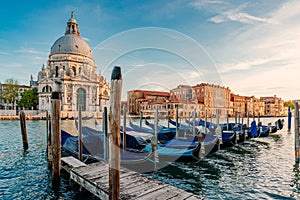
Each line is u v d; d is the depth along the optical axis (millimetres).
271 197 7055
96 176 6613
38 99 69750
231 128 20969
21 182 8133
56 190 7348
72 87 61719
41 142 17062
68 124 37562
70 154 10727
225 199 6898
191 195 5320
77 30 82250
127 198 5137
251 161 11422
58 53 70312
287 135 21531
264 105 92125
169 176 8883
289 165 10727
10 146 15328
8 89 68750
